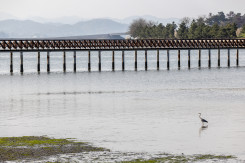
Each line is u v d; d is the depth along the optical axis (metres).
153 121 70.25
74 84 125.88
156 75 151.50
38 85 123.56
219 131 62.59
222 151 52.00
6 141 55.72
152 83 128.38
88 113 78.25
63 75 151.75
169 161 47.78
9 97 100.06
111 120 71.31
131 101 92.94
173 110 80.81
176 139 57.88
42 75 152.25
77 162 47.44
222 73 159.00
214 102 90.44
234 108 82.56
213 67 185.88
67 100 95.00
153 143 55.78
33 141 55.72
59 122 69.81
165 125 67.00
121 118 73.12
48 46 153.62
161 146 54.31
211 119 71.62
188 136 59.56
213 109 81.56
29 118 73.44
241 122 69.00
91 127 65.69
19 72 167.38
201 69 175.88
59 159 48.41
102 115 76.12
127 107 84.75
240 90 112.06
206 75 152.00
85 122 69.62
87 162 47.44
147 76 148.12
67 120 71.50
